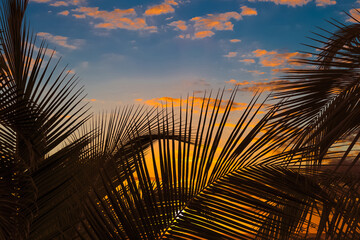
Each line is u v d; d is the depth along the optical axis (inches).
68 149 103.5
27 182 98.6
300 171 77.2
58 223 99.5
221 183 73.5
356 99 76.9
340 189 79.6
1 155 95.7
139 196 74.0
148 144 122.9
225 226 72.7
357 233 78.8
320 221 80.4
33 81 99.8
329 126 82.7
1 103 90.2
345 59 77.7
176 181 73.0
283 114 80.7
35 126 97.4
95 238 76.8
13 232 96.7
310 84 81.8
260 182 73.9
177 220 73.0
